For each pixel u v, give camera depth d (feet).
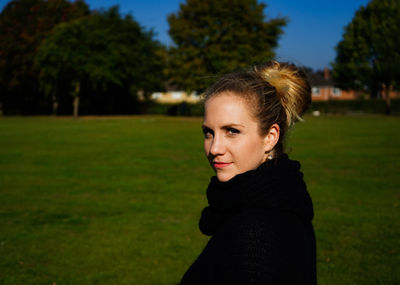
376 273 15.17
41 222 21.50
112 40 146.41
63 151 50.85
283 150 3.53
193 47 134.62
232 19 131.64
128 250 17.62
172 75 141.08
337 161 41.73
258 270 2.57
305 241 3.01
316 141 61.05
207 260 2.90
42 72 138.00
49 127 94.79
